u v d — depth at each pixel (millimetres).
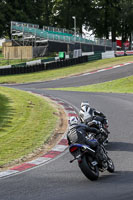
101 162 13164
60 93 47250
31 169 15148
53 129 23422
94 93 47438
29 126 24125
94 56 105688
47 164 15898
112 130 22844
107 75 79562
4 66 97000
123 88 61281
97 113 17766
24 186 12602
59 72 90688
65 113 29656
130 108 31625
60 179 13305
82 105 16156
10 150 18391
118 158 16172
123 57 105812
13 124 24594
